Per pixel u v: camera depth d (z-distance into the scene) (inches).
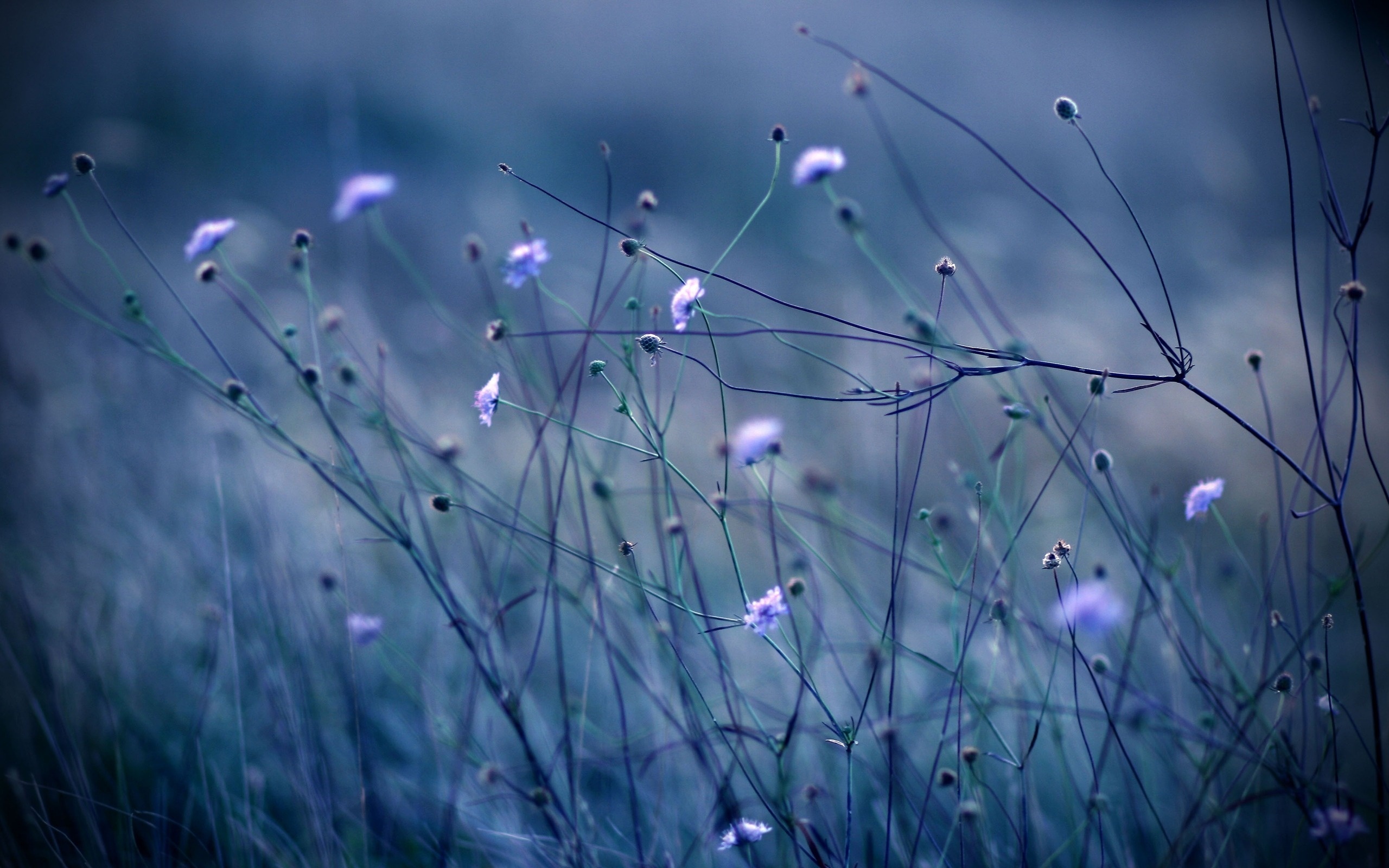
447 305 110.3
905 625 70.2
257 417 64.0
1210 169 156.6
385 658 68.0
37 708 64.9
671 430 83.1
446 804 64.7
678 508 62.8
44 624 68.7
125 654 68.9
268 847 64.4
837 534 70.7
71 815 65.4
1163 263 143.1
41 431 75.0
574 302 106.4
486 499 72.3
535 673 69.9
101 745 66.7
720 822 64.1
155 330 64.1
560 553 68.2
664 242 116.8
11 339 82.1
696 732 63.4
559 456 75.4
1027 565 73.7
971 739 64.8
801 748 66.2
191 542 71.6
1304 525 76.7
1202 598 71.2
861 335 99.3
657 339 61.2
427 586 70.7
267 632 67.4
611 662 63.6
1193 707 67.1
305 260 64.4
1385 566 74.2
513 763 66.9
